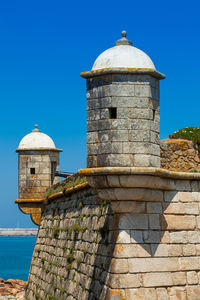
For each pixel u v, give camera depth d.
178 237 15.57
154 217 15.24
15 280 42.62
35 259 28.42
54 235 24.81
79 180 22.03
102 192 14.59
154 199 15.18
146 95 14.48
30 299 27.16
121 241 14.78
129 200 14.72
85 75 14.76
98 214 17.92
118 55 14.74
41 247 27.64
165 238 15.35
